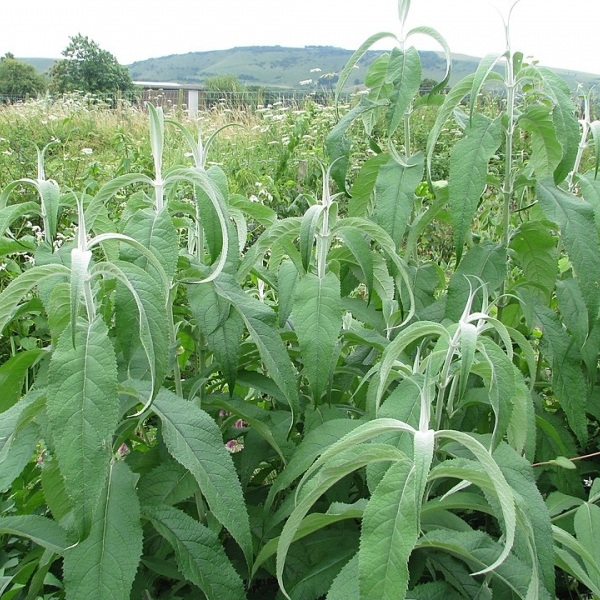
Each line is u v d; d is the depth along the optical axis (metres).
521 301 2.13
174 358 1.86
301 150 8.48
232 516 1.50
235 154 8.99
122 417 1.76
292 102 12.30
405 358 2.02
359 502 1.47
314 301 1.85
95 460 1.23
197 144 2.08
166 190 2.00
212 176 1.95
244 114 12.70
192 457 1.52
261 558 1.58
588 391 2.37
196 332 2.18
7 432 1.50
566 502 1.85
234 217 2.21
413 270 2.39
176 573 1.75
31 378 2.89
